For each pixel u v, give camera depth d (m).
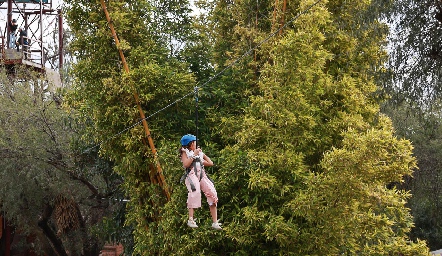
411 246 9.67
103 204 17.69
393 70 12.55
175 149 10.27
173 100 11.03
